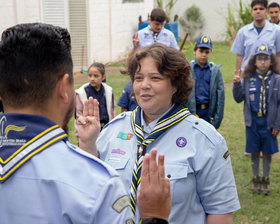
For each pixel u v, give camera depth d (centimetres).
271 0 1688
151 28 652
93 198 114
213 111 470
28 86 122
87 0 1225
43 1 1147
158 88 191
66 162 119
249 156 571
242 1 1788
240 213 420
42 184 115
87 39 1259
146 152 196
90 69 453
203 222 194
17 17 1066
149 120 204
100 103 461
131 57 200
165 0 1803
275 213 420
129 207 119
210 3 1831
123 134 208
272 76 441
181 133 196
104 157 207
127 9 1446
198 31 1866
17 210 115
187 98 201
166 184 132
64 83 128
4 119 122
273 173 519
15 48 122
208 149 192
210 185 192
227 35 1788
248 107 452
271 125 444
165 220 131
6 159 119
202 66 470
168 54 192
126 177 196
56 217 113
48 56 123
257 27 629
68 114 135
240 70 659
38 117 122
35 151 119
